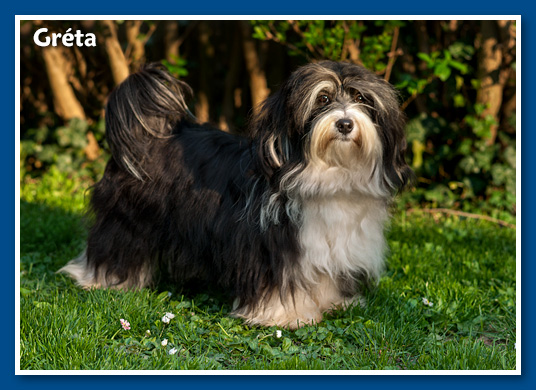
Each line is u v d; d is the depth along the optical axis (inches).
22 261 190.2
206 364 129.1
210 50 299.9
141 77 164.6
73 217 236.8
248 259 145.9
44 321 142.5
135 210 162.7
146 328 145.6
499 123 265.7
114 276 167.3
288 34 275.3
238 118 304.0
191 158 157.2
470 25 262.8
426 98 267.1
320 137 129.1
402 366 133.0
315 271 146.0
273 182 138.5
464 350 133.9
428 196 258.2
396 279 179.8
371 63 232.8
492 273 183.3
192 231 154.7
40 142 305.1
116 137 162.6
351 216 142.3
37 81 320.8
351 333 143.6
